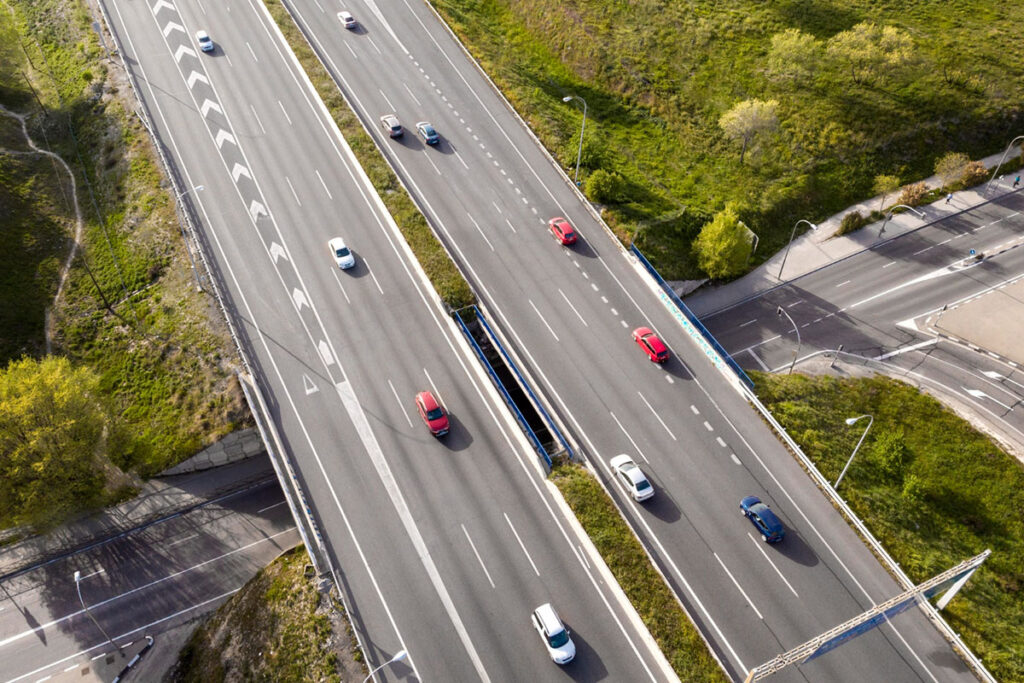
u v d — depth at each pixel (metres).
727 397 54.44
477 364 54.56
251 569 55.53
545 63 89.88
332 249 61.22
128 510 58.66
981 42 92.44
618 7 93.88
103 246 68.69
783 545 46.31
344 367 54.69
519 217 66.50
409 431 51.25
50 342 64.50
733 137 81.75
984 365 66.25
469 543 45.81
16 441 51.12
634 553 44.88
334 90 75.94
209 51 80.12
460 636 41.97
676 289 70.25
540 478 49.16
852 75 86.50
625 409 53.16
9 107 81.56
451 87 78.94
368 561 44.94
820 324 70.00
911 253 76.31
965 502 55.03
